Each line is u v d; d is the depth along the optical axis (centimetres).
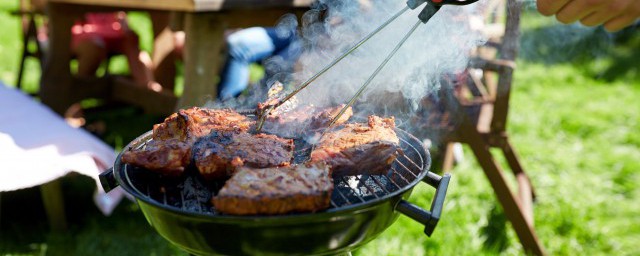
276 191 132
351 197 157
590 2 168
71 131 276
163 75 425
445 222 316
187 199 153
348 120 208
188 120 168
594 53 629
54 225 303
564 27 612
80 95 376
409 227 308
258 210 131
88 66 414
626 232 314
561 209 332
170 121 170
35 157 250
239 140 163
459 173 373
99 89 385
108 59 439
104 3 294
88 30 430
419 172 166
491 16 311
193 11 263
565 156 404
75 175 288
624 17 175
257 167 152
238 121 187
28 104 308
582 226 316
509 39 284
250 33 407
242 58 404
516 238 309
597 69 593
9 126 273
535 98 514
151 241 302
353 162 156
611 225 320
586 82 558
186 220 137
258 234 135
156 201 140
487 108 330
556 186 361
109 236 304
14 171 242
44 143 258
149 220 153
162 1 270
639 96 516
